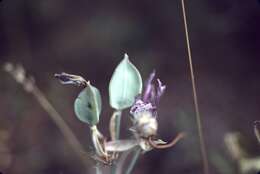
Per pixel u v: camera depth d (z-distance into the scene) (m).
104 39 0.85
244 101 0.80
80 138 0.78
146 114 0.41
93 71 0.84
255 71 0.82
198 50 0.84
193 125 0.77
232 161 0.68
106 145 0.42
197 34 0.84
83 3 0.87
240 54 0.83
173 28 0.85
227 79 0.82
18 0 0.87
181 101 0.80
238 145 0.68
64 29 0.87
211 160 0.71
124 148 0.42
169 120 0.77
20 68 0.74
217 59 0.83
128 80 0.43
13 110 0.81
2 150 0.77
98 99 0.42
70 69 0.85
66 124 0.79
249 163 0.66
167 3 0.85
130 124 0.76
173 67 0.83
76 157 0.76
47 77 0.84
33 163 0.77
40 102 0.81
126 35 0.85
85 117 0.42
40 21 0.87
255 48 0.83
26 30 0.87
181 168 0.73
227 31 0.84
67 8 0.87
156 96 0.43
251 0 0.83
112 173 0.43
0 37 0.87
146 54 0.84
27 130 0.80
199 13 0.84
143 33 0.85
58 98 0.81
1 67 0.84
